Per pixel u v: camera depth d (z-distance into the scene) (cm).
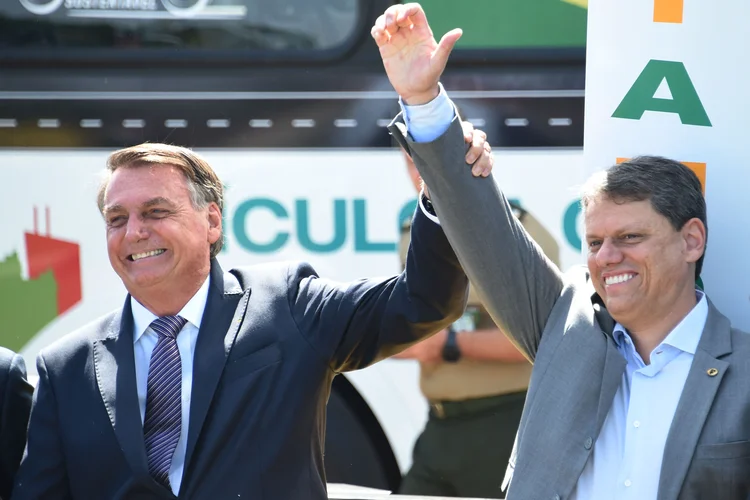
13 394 651
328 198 803
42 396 612
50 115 819
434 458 814
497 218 578
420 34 552
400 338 612
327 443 827
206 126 812
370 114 799
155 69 813
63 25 815
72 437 593
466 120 796
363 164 800
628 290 556
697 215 563
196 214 614
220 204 644
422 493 816
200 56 810
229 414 584
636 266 554
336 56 802
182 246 603
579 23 782
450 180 562
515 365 799
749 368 538
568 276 617
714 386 536
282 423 592
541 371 577
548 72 788
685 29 636
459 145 561
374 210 800
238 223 810
